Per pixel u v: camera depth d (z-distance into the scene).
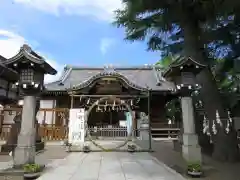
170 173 6.65
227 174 6.48
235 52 9.98
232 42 9.79
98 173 6.62
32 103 6.97
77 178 6.02
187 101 7.54
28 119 6.83
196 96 10.69
